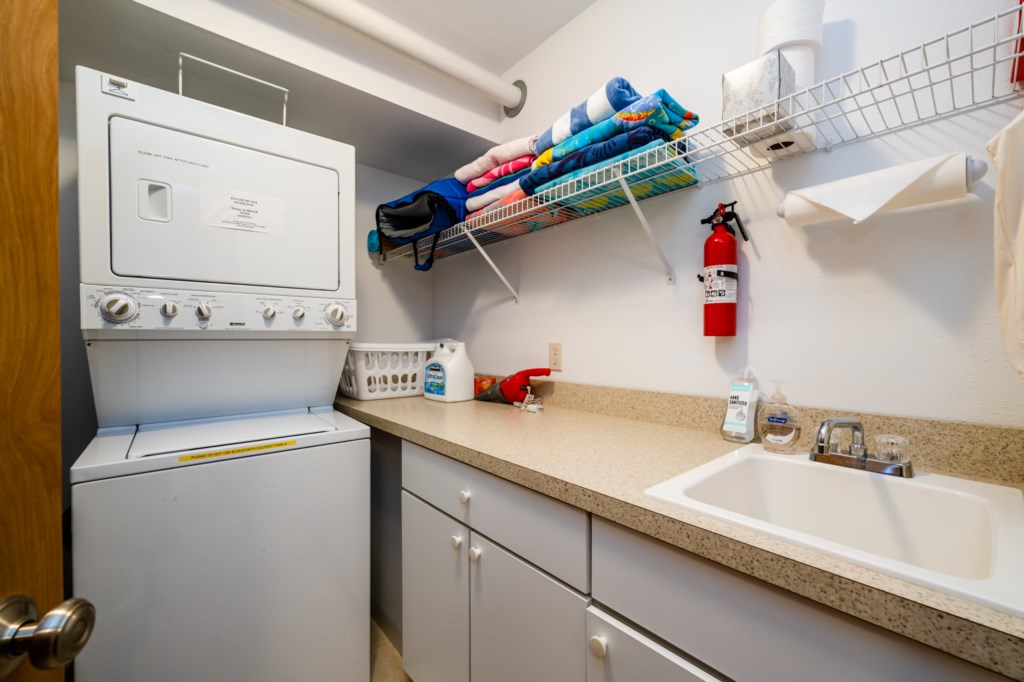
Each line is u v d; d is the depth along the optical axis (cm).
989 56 82
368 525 137
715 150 123
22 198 47
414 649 134
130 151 115
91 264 110
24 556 47
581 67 167
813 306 105
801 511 94
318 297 148
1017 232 63
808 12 94
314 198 147
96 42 133
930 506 78
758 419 114
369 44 159
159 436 119
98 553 95
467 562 112
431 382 190
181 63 132
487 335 212
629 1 150
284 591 121
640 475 85
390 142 200
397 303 241
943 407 88
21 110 47
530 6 163
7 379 46
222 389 139
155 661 101
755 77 94
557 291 174
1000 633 41
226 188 130
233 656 112
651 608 70
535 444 110
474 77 173
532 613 92
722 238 115
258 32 136
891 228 94
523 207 150
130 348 120
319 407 165
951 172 78
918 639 45
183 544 106
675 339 134
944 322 88
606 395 152
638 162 116
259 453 117
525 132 191
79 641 43
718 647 62
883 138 95
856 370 99
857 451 90
